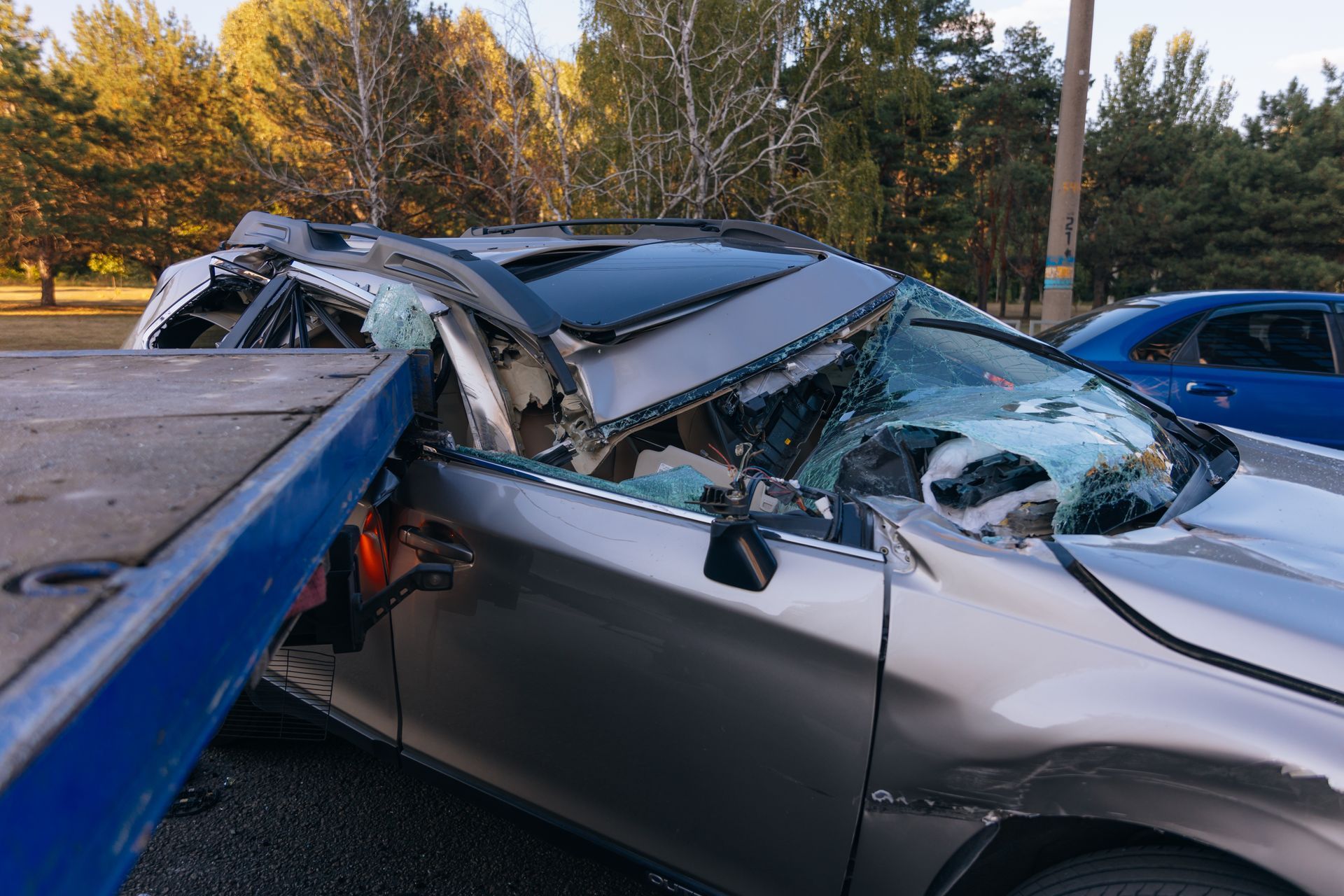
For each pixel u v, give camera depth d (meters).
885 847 1.51
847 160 20.08
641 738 1.71
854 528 1.69
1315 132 35.31
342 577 1.66
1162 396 5.20
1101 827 1.37
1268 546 1.71
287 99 23.14
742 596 1.59
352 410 1.31
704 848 1.69
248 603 0.86
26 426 1.19
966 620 1.47
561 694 1.79
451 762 2.02
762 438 2.67
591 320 2.27
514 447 2.15
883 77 20.38
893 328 2.91
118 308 36.94
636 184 15.21
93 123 31.27
